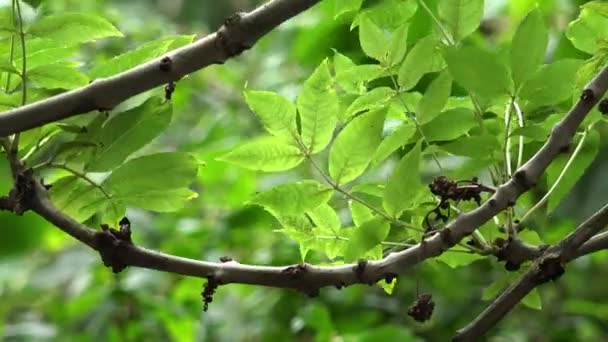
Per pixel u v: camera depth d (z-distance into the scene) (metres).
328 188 1.45
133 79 1.41
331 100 1.42
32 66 1.50
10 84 1.50
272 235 2.61
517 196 1.45
